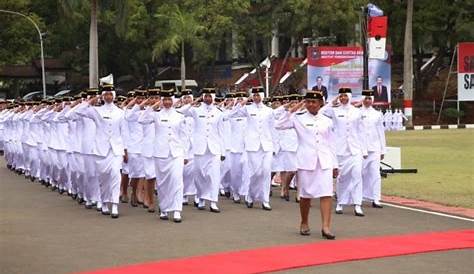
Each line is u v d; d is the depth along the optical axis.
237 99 18.39
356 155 15.84
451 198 17.86
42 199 19.34
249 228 13.97
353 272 10.02
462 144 36.41
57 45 68.25
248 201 17.34
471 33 57.94
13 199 19.31
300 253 11.35
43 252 11.69
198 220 15.17
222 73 68.88
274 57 60.34
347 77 46.19
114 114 16.06
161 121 15.16
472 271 10.07
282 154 18.72
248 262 10.70
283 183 18.88
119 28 52.62
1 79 79.38
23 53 63.47
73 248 12.01
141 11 61.12
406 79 53.28
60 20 64.69
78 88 73.81
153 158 15.84
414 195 18.58
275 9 54.19
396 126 52.75
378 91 47.00
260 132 17.02
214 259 10.95
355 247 11.81
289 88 55.47
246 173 17.77
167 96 15.34
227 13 55.22
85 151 16.92
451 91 62.66
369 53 25.83
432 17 57.78
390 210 16.31
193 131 16.81
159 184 15.23
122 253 11.52
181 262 10.73
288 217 15.52
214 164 16.61
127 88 71.50
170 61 71.06
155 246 12.11
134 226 14.40
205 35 56.72
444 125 56.56
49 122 21.94
